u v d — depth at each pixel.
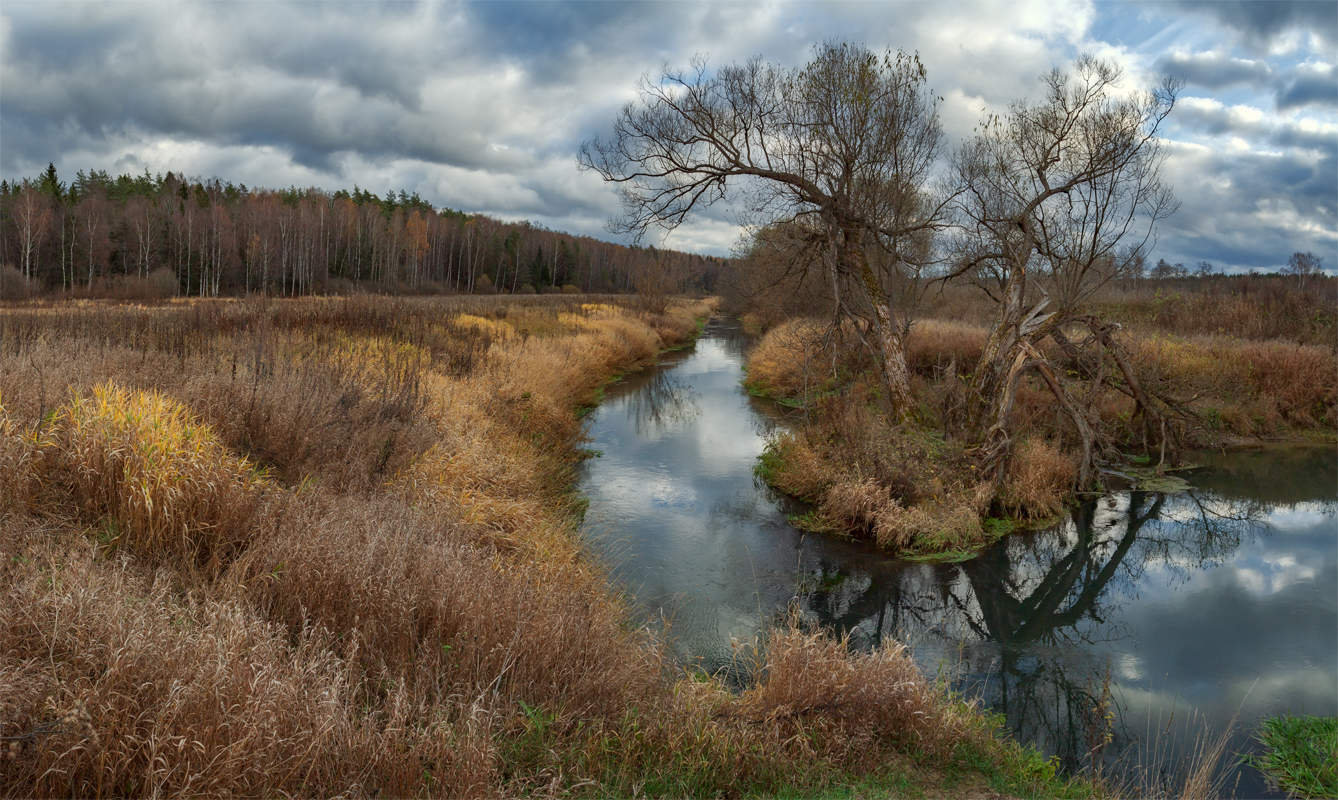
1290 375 19.72
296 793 3.41
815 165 13.94
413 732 3.96
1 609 3.78
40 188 77.06
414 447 9.26
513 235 109.56
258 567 5.24
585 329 30.36
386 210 121.56
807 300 22.25
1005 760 5.41
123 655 3.59
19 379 6.95
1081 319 13.77
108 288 51.09
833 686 5.32
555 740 4.39
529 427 13.89
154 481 5.57
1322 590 10.12
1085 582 10.35
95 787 3.19
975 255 14.58
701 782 4.41
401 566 5.39
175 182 96.00
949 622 8.84
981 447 12.65
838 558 10.40
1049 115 12.70
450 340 17.78
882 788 4.68
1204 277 35.50
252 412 8.03
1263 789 5.65
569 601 5.88
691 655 7.19
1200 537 12.31
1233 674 7.67
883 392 15.40
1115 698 7.18
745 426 19.05
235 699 3.55
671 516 11.80
